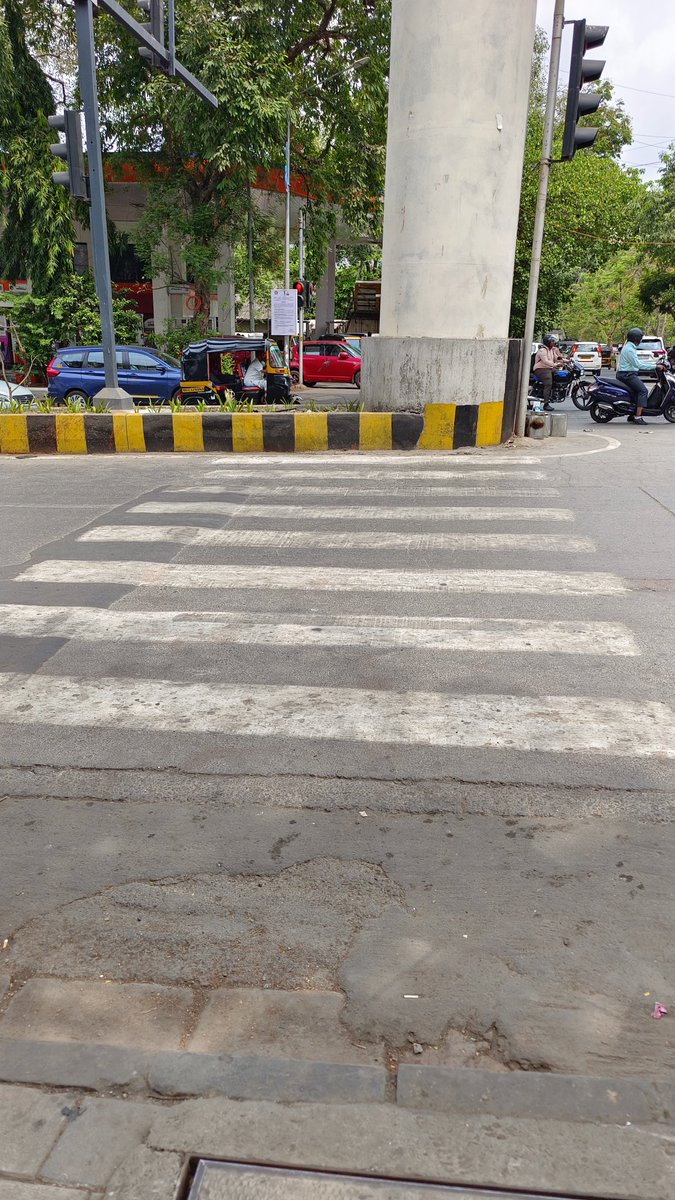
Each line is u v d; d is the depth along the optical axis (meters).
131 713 4.25
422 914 2.81
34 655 4.97
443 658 4.83
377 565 6.60
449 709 4.21
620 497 8.70
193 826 3.33
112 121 23.72
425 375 11.56
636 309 72.69
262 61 21.08
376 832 3.26
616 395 15.77
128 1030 2.38
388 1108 2.12
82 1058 2.29
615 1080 2.18
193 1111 2.12
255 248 26.92
